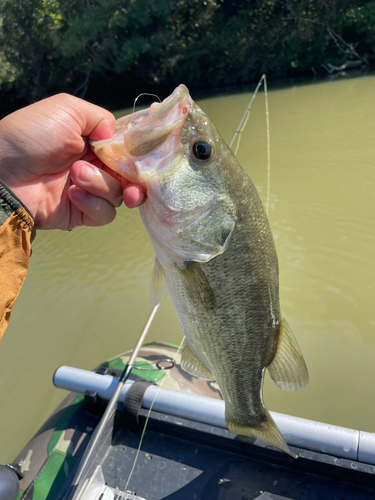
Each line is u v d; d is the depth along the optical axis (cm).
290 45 338
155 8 322
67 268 105
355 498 31
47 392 69
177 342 74
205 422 36
